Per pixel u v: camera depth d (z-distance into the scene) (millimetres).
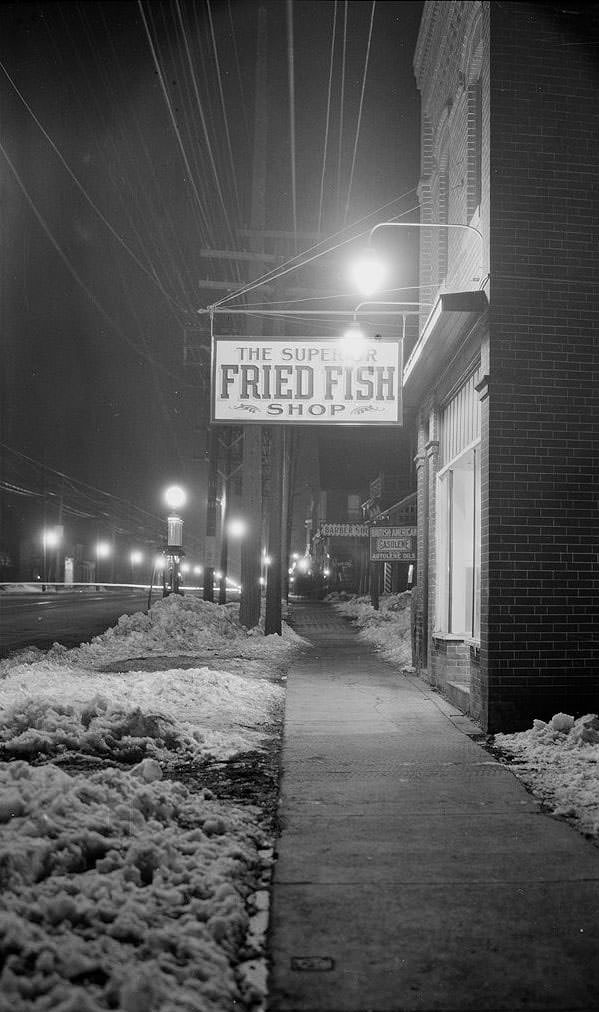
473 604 11281
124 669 14008
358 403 11953
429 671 13000
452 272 12945
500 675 8977
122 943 3553
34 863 3969
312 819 5875
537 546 9125
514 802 6328
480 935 4082
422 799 6395
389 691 12047
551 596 9086
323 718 9797
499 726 8906
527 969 3756
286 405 12000
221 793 6434
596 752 7332
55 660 14547
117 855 4309
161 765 7156
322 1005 3445
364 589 47531
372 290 10930
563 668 9016
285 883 4699
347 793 6535
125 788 5371
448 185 13602
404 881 4754
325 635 24594
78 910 3652
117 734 7352
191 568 100188
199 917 3930
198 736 8086
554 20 9633
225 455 34875
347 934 4074
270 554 19781
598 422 9273
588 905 4449
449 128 13219
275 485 19906
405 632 20062
